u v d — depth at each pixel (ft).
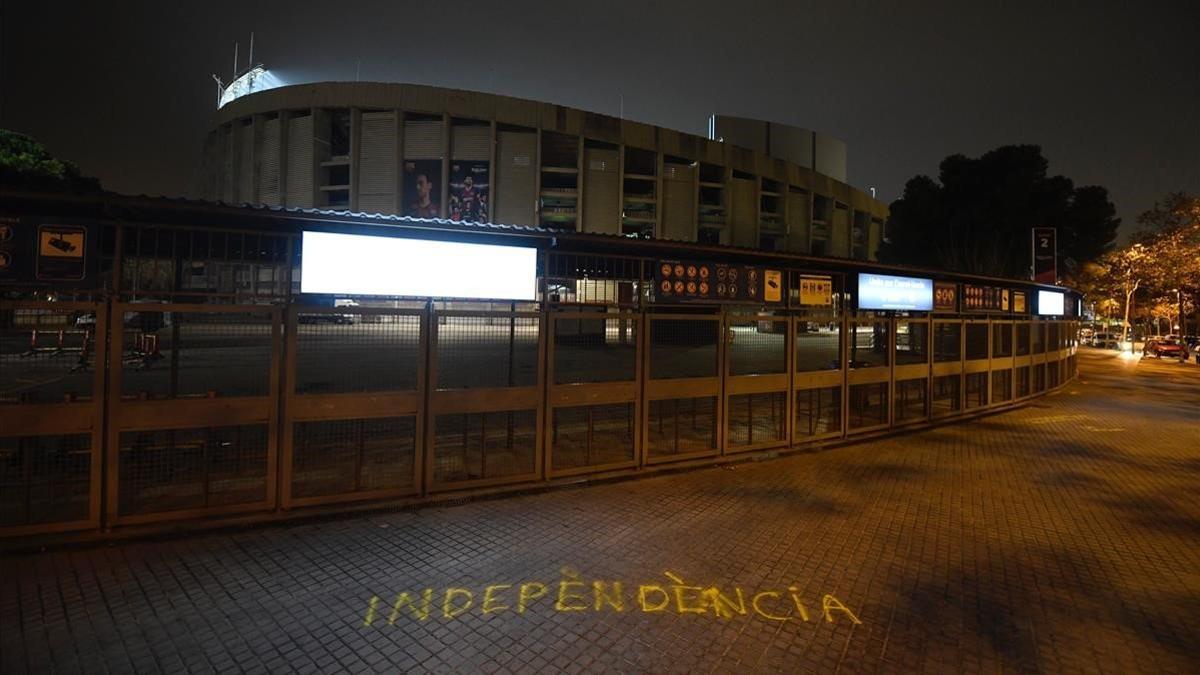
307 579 13.93
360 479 19.31
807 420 35.55
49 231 15.12
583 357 23.71
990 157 107.24
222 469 20.34
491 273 20.06
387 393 18.97
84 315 16.25
